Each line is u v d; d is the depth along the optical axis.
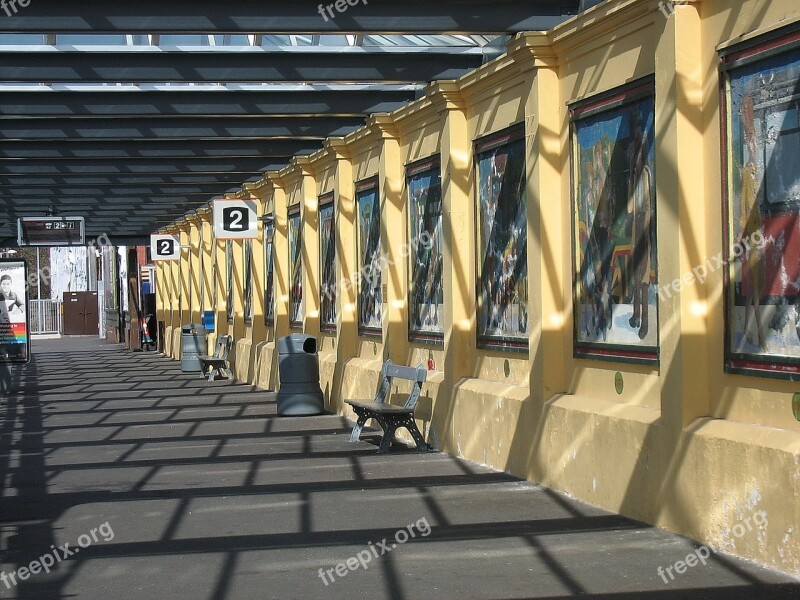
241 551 8.22
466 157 13.05
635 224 9.28
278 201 22.42
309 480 11.44
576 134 10.29
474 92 12.59
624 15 9.15
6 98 15.02
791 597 6.50
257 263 25.05
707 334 8.27
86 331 72.38
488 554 7.87
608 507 9.33
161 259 33.69
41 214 31.28
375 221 16.56
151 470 12.50
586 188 10.14
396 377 15.11
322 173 19.56
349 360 17.95
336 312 18.56
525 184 11.36
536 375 10.81
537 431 10.77
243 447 14.27
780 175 7.43
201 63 12.91
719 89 7.99
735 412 7.93
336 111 15.15
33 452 14.41
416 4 10.47
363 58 12.87
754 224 7.70
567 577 7.16
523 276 11.48
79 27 10.48
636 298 9.28
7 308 24.45
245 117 17.08
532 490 10.41
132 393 23.72
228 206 21.61
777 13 7.39
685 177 8.27
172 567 7.77
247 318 26.91
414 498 10.18
